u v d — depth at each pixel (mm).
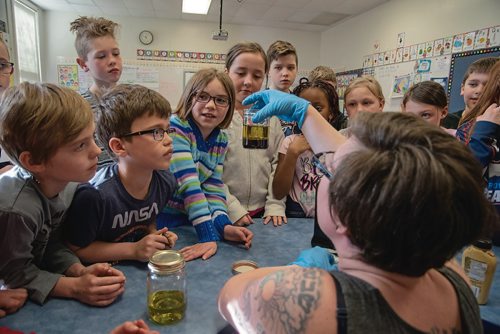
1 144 721
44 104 690
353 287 409
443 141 389
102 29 1764
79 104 744
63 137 710
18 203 716
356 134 438
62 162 732
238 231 1091
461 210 368
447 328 433
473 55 3193
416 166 359
